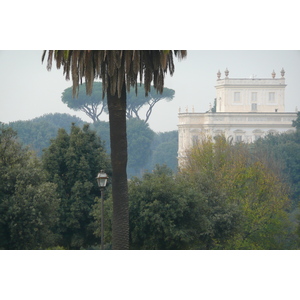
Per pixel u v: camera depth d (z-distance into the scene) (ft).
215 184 333.62
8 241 251.39
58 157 350.64
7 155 287.69
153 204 251.19
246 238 368.07
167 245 255.50
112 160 179.83
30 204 251.19
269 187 392.47
